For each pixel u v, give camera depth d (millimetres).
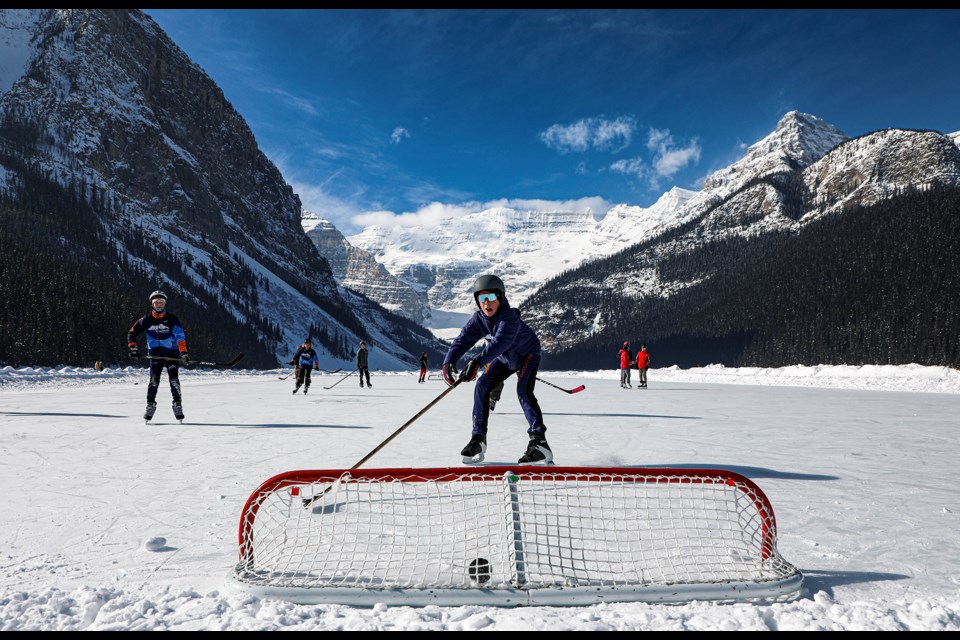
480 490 2916
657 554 2133
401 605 1785
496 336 4121
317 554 2119
